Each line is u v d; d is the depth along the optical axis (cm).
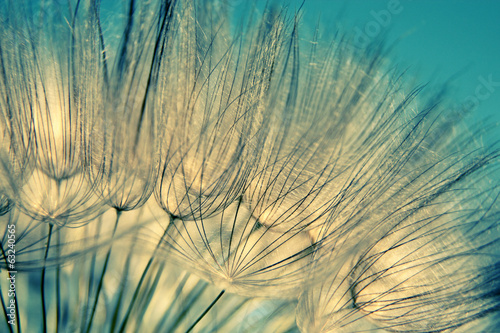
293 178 13
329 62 13
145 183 13
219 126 13
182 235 13
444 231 13
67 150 13
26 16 13
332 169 13
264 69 13
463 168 13
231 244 13
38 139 13
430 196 13
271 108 13
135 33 13
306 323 12
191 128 13
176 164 13
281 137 13
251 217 13
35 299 12
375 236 13
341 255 12
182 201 13
